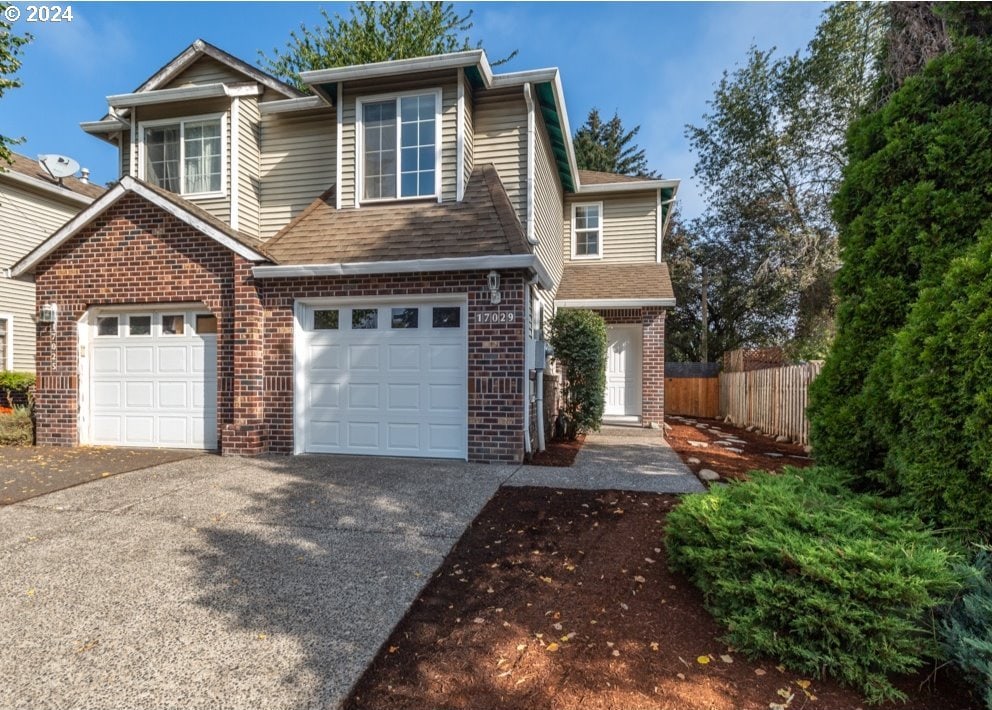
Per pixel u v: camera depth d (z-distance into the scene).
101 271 8.34
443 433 7.41
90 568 3.79
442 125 8.34
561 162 11.99
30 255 8.39
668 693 2.42
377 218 8.27
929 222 3.92
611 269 13.42
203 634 2.92
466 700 2.39
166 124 9.37
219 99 9.16
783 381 10.51
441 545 4.23
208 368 8.25
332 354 7.79
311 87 8.84
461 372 7.35
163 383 8.40
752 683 2.49
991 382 2.93
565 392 9.85
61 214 14.52
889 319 4.15
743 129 20.67
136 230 8.22
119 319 8.59
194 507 5.19
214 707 2.32
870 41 15.87
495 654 2.75
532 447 7.94
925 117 4.11
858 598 2.51
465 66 8.12
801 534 3.01
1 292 13.20
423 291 7.29
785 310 21.72
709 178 22.33
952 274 3.28
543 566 3.83
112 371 8.59
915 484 3.33
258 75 9.55
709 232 23.45
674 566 3.59
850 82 17.31
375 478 6.26
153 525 4.69
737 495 3.73
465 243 7.37
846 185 4.63
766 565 2.84
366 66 8.23
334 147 9.42
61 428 8.58
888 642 2.42
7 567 3.80
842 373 4.38
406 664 2.67
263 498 5.48
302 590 3.46
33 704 2.34
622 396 12.91
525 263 6.83
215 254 7.98
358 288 7.50
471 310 7.17
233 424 7.72
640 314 11.87
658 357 11.59
